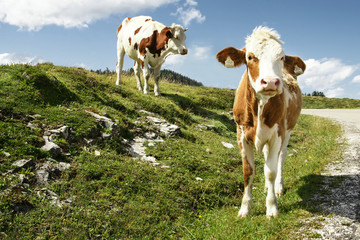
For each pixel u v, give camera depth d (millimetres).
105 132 7684
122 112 9945
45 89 8430
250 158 5633
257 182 7750
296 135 13688
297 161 9203
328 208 5367
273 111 5023
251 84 4887
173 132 9453
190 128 11031
